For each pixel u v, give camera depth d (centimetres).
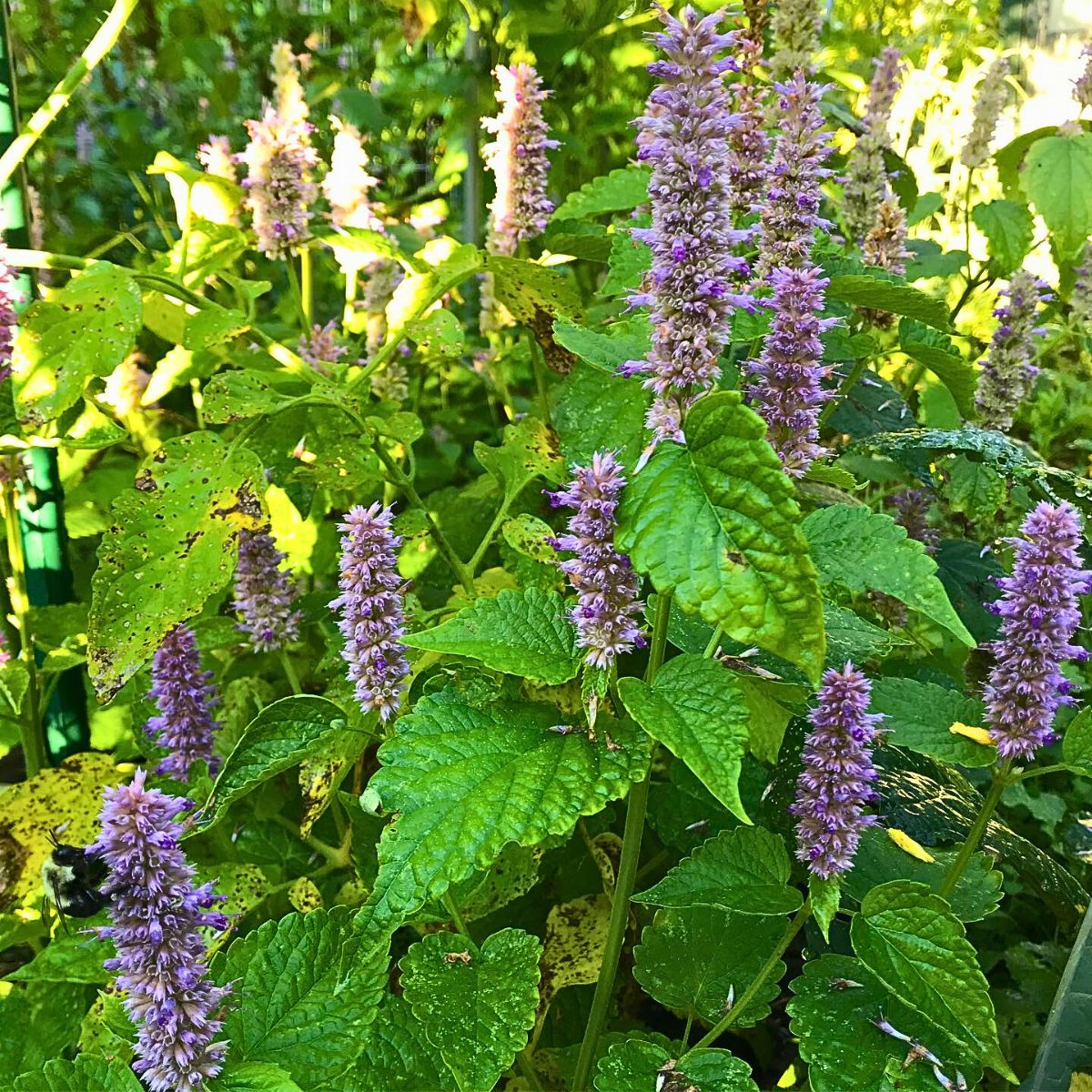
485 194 78
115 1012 34
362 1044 31
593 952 42
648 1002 50
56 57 71
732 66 29
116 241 67
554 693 42
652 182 30
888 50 58
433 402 81
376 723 37
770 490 27
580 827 45
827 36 85
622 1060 33
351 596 34
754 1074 48
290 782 49
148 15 73
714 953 38
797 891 34
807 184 42
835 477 38
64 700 53
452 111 71
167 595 39
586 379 41
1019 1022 47
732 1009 36
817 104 41
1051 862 44
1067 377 80
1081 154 66
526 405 73
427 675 42
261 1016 32
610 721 31
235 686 50
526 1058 39
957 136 92
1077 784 58
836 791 31
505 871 41
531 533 45
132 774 47
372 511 34
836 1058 32
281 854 48
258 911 45
